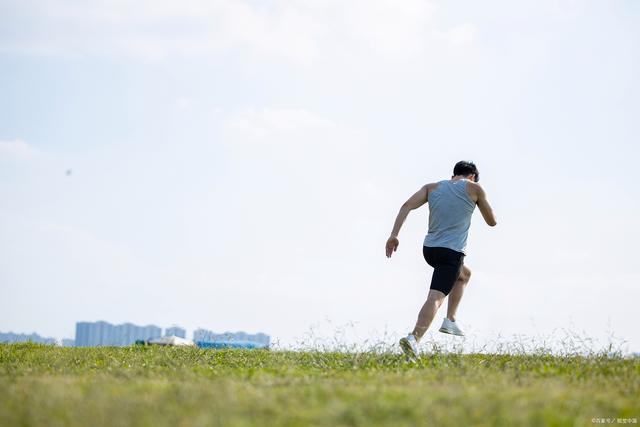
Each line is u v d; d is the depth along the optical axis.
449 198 13.65
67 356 14.27
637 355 13.17
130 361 13.18
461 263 13.55
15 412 7.73
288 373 10.47
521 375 10.54
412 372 10.59
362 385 9.16
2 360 13.56
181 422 7.13
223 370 11.14
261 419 7.28
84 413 7.52
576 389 9.20
